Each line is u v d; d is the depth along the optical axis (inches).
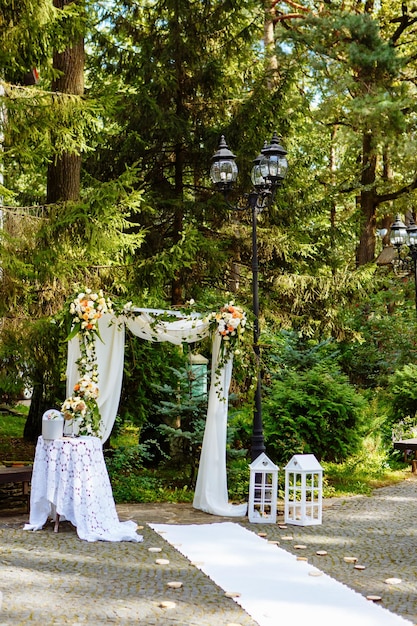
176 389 440.8
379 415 576.1
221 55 555.5
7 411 705.6
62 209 384.2
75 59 474.0
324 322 613.9
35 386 441.1
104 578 225.8
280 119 556.1
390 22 815.7
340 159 1056.8
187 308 370.9
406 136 703.1
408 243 612.1
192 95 547.2
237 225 566.3
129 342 463.2
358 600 208.5
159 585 219.8
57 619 184.4
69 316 348.8
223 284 577.3
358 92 741.9
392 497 408.2
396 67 681.6
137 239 410.3
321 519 333.7
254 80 596.4
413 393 583.8
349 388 456.4
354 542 289.9
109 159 532.1
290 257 597.3
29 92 378.0
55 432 301.4
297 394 442.0
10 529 303.4
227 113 552.4
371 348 698.8
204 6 535.2
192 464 422.3
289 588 219.9
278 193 587.2
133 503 381.1
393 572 241.4
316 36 687.1
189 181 579.8
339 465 480.1
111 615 188.7
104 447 465.1
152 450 486.3
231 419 440.1
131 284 446.6
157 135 527.2
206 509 358.9
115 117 524.1
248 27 542.9
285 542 289.9
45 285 420.5
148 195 534.0
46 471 302.8
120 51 541.0
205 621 186.2
